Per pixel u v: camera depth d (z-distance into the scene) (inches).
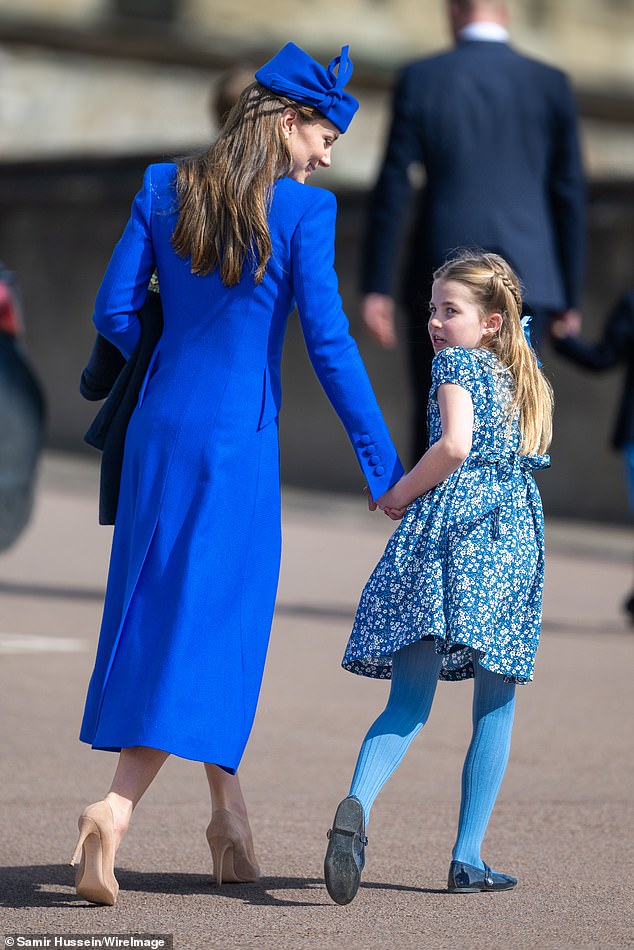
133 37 3882.9
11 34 3828.7
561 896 643.5
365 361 2758.4
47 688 1054.4
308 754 909.8
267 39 4694.9
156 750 619.5
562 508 2527.1
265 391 637.9
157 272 652.1
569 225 1103.6
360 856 598.5
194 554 621.6
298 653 1244.5
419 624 624.1
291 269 635.5
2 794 793.6
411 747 941.2
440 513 639.8
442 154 1074.7
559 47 5290.4
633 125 3848.4
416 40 5014.8
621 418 1465.3
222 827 653.3
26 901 617.0
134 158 3051.2
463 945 570.9
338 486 2780.5
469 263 666.8
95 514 2161.7
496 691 664.4
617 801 817.5
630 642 1362.0
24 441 1457.9
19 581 1557.6
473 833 656.4
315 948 563.5
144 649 619.5
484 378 650.2
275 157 638.5
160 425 633.6
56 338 3157.0
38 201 3184.1
